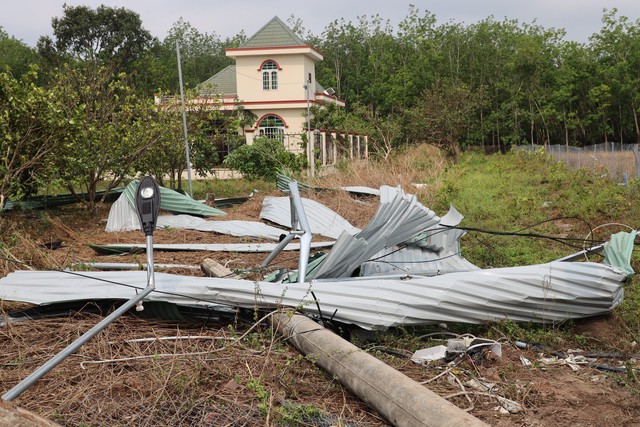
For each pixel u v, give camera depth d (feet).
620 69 141.69
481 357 16.96
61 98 52.65
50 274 20.29
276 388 14.73
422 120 117.70
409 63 194.70
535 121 157.58
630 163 65.21
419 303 18.42
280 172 73.61
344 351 14.98
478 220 43.91
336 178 65.16
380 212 22.98
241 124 104.58
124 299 18.67
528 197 48.01
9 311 20.35
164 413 13.19
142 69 161.68
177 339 17.49
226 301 18.56
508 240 34.99
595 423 13.51
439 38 201.26
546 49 155.84
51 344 17.21
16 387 11.75
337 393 14.66
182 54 236.84
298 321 17.24
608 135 152.56
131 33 163.84
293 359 16.21
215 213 44.32
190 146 67.31
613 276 19.97
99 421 12.78
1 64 169.48
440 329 19.63
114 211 40.86
